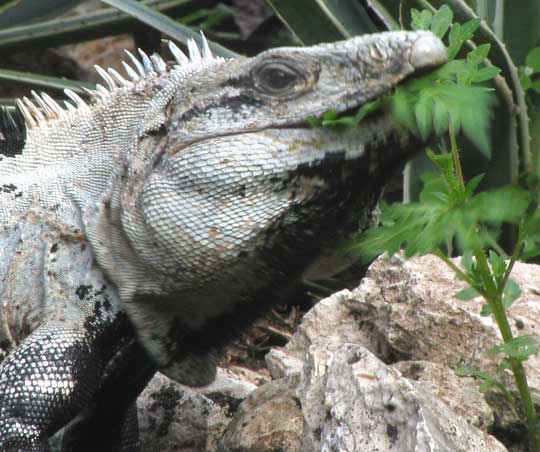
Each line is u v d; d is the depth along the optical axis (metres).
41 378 7.26
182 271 7.27
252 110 7.04
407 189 11.03
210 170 7.03
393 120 6.71
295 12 11.93
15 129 8.23
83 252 7.66
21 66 17.03
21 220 7.81
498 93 10.52
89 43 17.22
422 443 6.08
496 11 11.60
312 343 8.42
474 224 6.29
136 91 7.91
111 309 7.60
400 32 6.71
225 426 9.10
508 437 7.31
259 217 7.00
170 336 7.75
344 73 6.84
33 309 7.69
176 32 13.19
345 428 6.52
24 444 7.12
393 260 8.38
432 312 7.82
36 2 15.52
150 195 7.23
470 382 7.35
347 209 7.04
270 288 7.42
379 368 6.63
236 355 11.51
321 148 6.86
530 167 10.96
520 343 6.57
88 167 7.83
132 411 8.75
